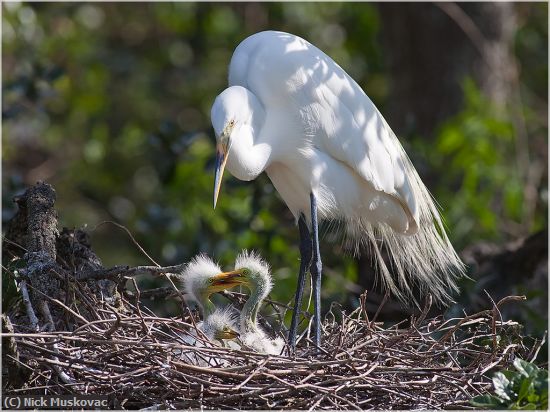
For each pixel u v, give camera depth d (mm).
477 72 15609
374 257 11414
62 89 17781
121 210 17422
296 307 9328
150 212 13133
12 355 6922
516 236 13586
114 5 20219
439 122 15750
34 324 7453
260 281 8578
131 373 7004
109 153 18406
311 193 9461
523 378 6789
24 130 18547
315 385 7070
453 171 13703
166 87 19750
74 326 7891
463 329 9797
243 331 8570
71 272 8367
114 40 20531
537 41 18500
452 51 15648
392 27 16156
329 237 11695
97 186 17859
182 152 13148
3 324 6871
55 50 18547
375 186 9469
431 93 15805
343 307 10977
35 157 19188
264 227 12273
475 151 13602
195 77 19453
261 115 9273
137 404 7250
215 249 12234
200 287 8570
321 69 9453
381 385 7219
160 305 10547
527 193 13695
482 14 15438
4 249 8930
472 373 7402
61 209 17406
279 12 19078
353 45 19016
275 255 12070
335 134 9375
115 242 17016
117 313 7145
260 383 7230
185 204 13375
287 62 9352
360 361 7402
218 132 8680
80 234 8898
